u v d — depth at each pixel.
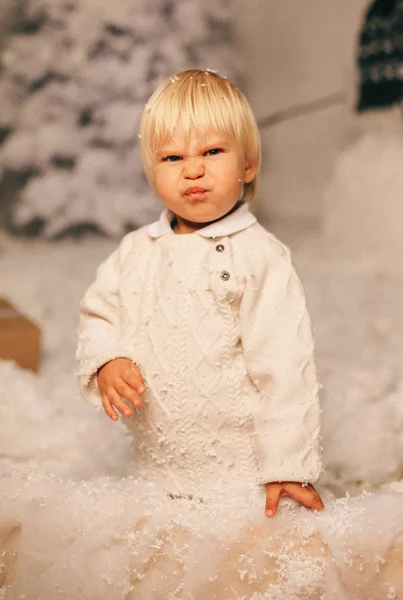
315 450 1.12
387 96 3.88
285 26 4.95
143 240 1.28
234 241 1.21
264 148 5.16
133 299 1.23
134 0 4.20
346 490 1.41
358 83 4.01
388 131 3.88
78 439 1.54
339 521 1.11
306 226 4.61
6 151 4.25
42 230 4.44
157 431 1.20
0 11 4.47
